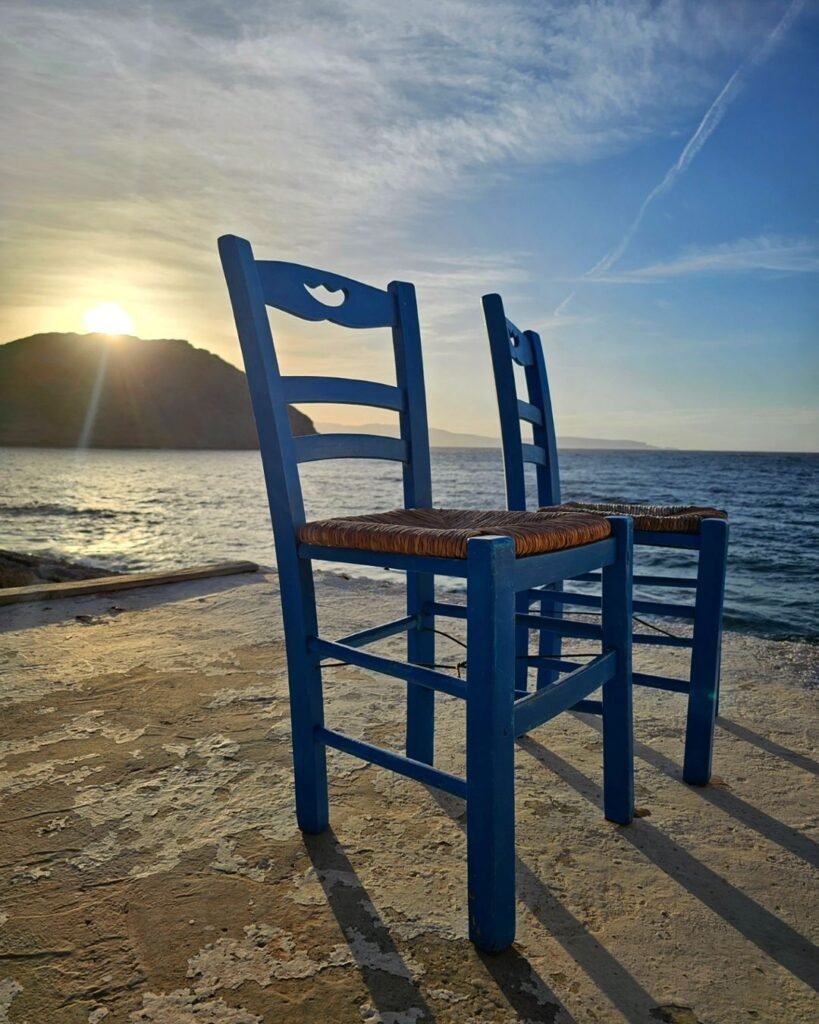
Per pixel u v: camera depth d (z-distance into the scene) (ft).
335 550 4.39
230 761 5.97
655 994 3.38
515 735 3.68
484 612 3.51
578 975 3.50
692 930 3.86
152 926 3.84
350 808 5.22
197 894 4.13
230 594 12.44
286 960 3.58
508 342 6.82
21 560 27.32
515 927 3.79
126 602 11.80
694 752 5.64
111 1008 3.25
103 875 4.33
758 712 7.23
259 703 7.29
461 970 3.52
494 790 3.56
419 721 5.73
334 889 4.19
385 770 5.86
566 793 5.51
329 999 3.31
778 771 5.91
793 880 4.35
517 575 3.71
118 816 5.05
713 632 5.51
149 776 5.68
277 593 12.54
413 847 4.68
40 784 5.52
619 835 4.87
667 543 5.78
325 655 4.59
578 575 4.50
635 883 4.30
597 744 6.51
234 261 4.47
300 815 4.88
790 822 5.07
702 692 5.57
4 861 4.47
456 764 6.01
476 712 3.59
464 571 3.78
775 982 3.47
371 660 4.25
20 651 9.01
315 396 4.92
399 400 5.74
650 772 5.91
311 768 4.76
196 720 6.84
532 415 7.52
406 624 5.50
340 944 3.70
